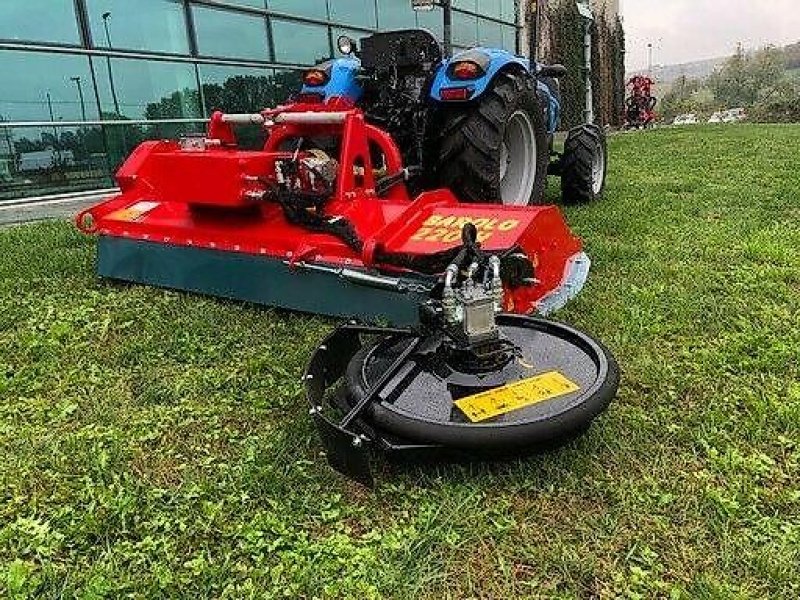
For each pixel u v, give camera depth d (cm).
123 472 204
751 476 192
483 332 208
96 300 353
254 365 269
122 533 179
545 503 184
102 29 738
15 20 669
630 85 2166
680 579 159
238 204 306
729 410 228
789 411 220
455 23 1330
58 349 295
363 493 192
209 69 852
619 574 160
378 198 334
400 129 409
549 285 288
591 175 572
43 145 705
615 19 2280
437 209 298
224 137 374
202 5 832
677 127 1708
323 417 193
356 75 431
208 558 169
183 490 194
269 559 169
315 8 991
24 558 172
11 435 227
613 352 270
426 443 186
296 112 339
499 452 186
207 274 342
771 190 615
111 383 265
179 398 250
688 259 396
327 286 302
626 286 347
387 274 282
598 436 210
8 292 370
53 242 479
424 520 178
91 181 751
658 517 177
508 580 160
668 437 212
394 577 160
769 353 266
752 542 168
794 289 341
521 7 1612
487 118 396
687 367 259
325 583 160
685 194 614
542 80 589
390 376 204
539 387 204
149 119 795
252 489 194
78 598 158
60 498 193
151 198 370
